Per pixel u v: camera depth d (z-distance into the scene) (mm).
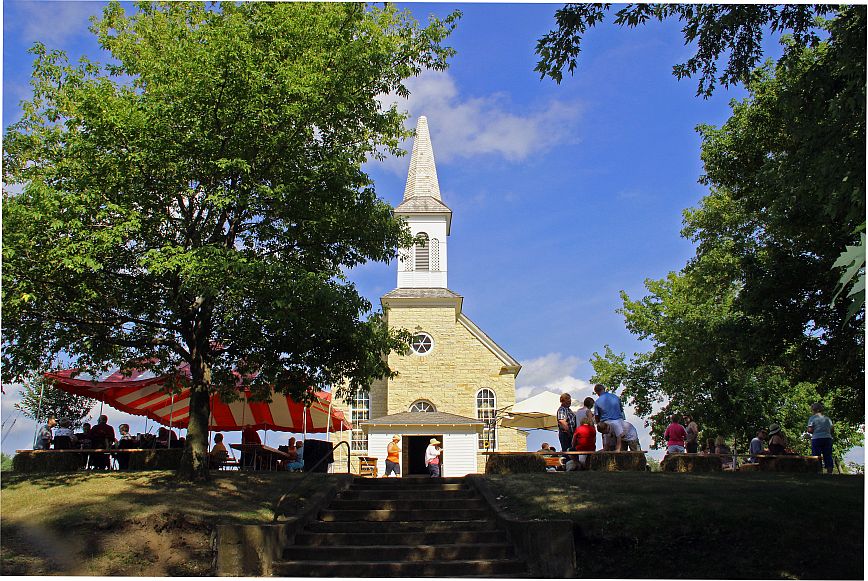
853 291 5355
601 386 18469
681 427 18938
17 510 13172
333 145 16781
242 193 15414
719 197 30125
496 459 17750
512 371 39062
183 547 12078
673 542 11547
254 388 17531
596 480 14672
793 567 11148
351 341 16312
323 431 27000
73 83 15953
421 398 38062
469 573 11359
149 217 15133
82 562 11570
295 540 12750
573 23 14164
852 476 15516
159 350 18250
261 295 14734
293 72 15062
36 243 14180
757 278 21094
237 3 16547
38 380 20031
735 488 13570
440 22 17688
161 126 14438
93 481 15406
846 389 23859
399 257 19297
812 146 14695
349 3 17016
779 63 15984
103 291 15664
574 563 11172
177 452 18609
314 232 16500
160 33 17562
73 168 14945
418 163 45312
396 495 15547
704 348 29406
